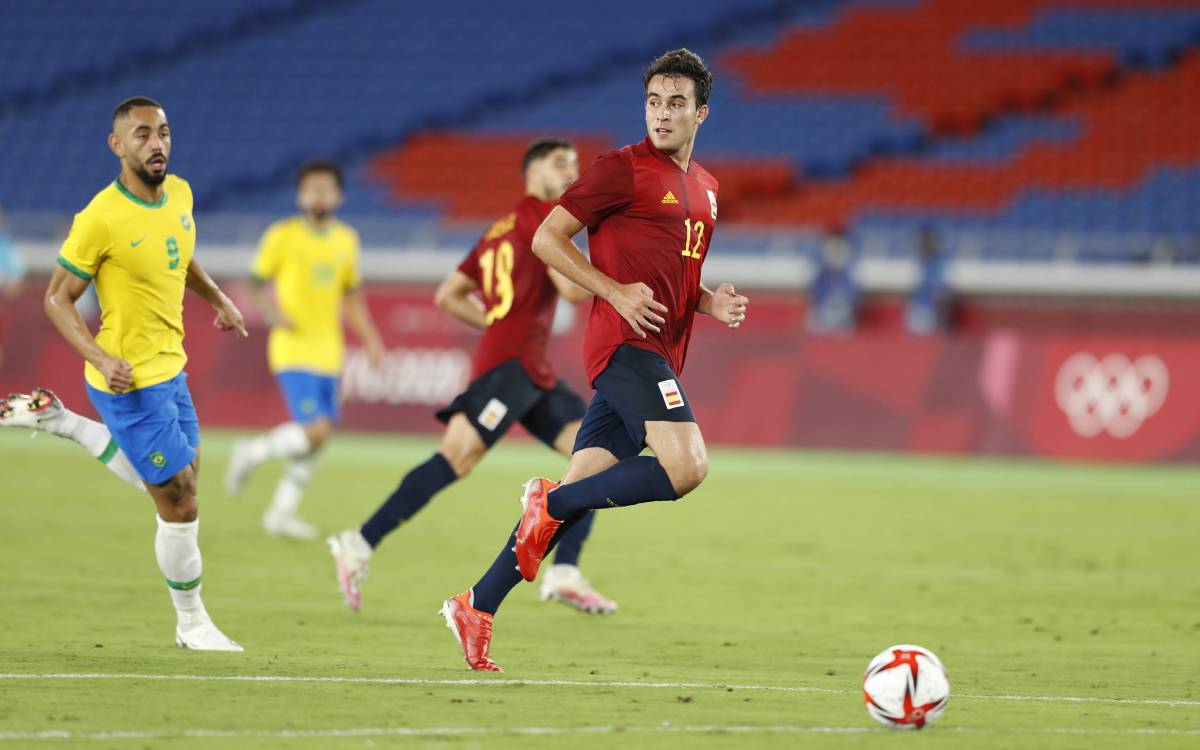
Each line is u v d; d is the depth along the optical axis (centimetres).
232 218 10412
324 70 11631
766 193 9919
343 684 2125
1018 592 3444
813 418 7200
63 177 10981
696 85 2248
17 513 4512
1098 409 6838
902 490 5762
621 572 3688
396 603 3117
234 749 1692
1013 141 9900
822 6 11369
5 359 7794
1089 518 4981
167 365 2412
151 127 2333
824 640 2759
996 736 1872
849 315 8319
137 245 2353
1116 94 10144
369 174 10650
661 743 1778
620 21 11631
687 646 2658
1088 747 1817
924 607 3203
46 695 1983
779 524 4738
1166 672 2455
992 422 6962
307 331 4356
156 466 2388
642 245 2222
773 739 1819
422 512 4906
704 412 7344
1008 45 10638
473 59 11531
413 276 9375
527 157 3156
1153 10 10694
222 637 2470
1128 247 8631
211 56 11875
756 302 8900
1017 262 8738
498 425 3070
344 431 7656
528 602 3203
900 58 10744
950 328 8588
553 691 2122
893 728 1892
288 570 3581
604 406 2362
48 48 12050
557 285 3070
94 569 3453
